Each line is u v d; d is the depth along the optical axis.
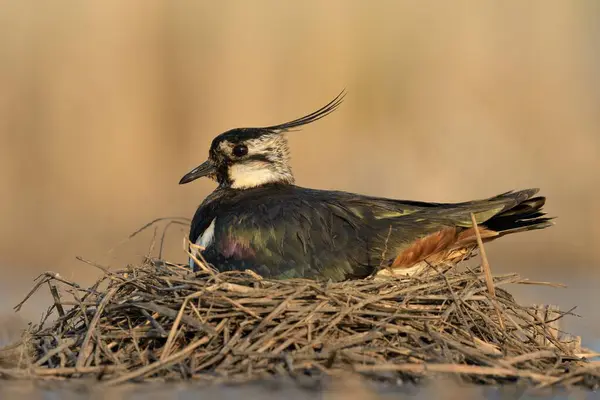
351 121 25.12
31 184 24.41
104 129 24.47
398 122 25.22
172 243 22.83
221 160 14.15
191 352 10.59
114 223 23.61
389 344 10.70
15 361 11.15
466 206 12.58
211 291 10.80
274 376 10.23
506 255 23.00
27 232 23.34
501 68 25.62
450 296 11.23
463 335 11.09
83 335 11.06
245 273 11.50
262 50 25.27
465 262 15.21
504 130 24.95
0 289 19.66
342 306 10.79
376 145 24.89
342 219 12.64
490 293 11.38
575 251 22.91
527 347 11.16
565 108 25.33
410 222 12.48
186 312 10.88
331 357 10.32
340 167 24.48
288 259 12.51
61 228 23.41
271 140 14.21
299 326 10.70
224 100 24.89
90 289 11.70
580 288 19.75
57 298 11.93
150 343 10.95
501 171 24.36
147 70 24.89
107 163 24.38
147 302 11.05
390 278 11.70
